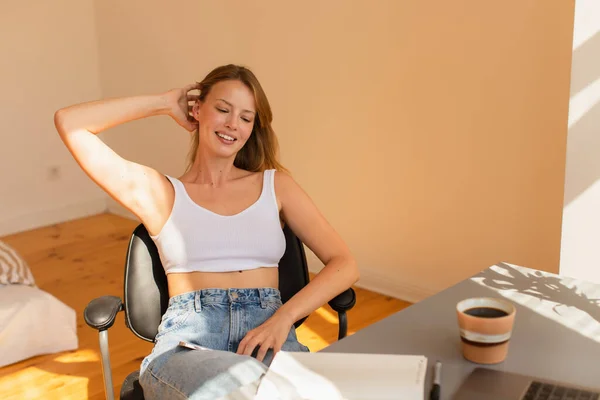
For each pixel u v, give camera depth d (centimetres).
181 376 157
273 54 372
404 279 341
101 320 173
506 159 293
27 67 466
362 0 327
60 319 296
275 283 194
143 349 300
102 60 490
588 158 201
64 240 454
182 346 173
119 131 489
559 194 279
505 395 113
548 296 152
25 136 472
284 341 173
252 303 184
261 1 371
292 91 368
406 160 328
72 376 278
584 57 197
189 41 420
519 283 160
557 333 135
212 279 187
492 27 287
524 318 142
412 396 113
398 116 326
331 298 185
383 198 341
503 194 297
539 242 289
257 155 210
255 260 191
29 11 462
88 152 183
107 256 420
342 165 354
